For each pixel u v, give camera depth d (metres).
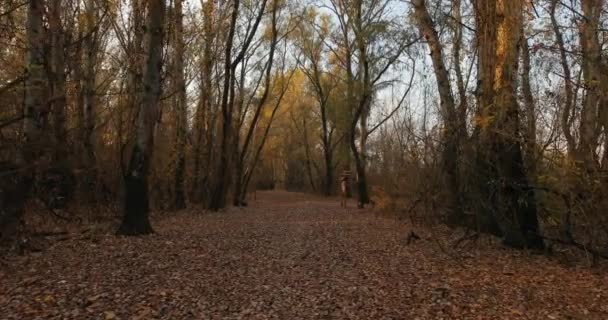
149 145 13.13
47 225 13.70
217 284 8.32
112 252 10.50
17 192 10.16
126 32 18.06
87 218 15.33
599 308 7.16
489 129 11.25
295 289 8.12
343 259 10.82
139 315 6.56
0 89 9.62
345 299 7.54
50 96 11.38
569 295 7.80
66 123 15.12
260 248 12.19
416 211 16.39
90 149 16.42
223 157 24.67
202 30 22.83
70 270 8.76
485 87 11.47
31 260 9.44
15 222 10.18
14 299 6.96
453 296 7.67
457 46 17.38
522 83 12.82
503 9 11.27
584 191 10.00
